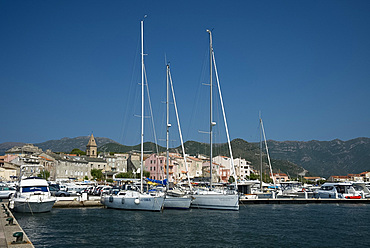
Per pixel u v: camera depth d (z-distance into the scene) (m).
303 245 27.31
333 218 43.09
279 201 63.53
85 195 54.50
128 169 152.25
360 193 69.00
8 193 57.81
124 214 42.19
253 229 33.75
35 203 40.69
